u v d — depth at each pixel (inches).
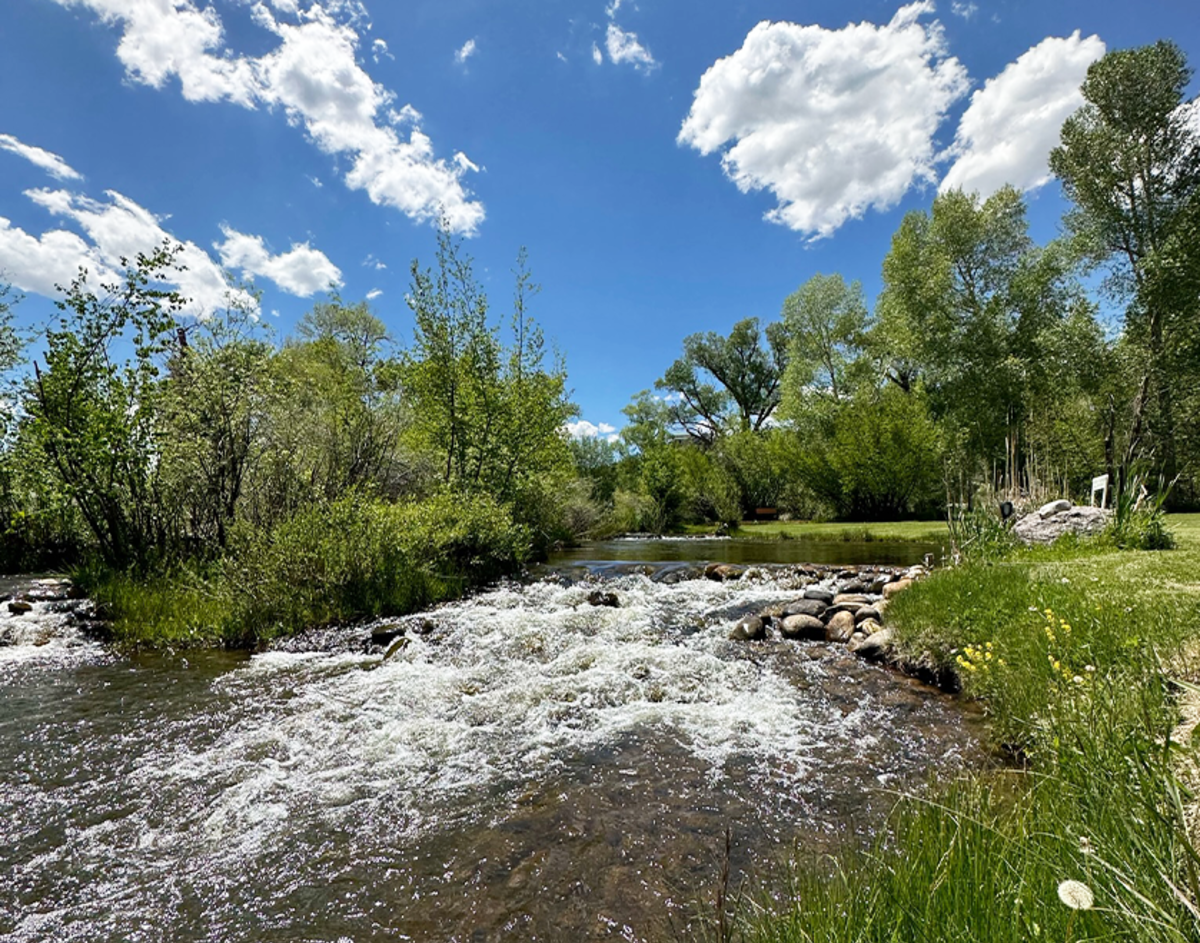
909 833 100.7
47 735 182.4
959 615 230.2
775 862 114.6
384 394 569.9
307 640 291.4
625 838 126.2
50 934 101.9
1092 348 832.3
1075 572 255.4
